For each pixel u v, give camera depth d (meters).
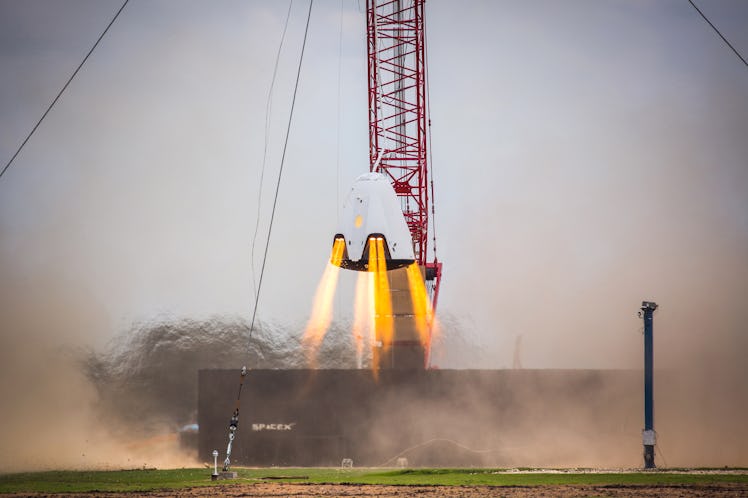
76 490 159.12
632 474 179.75
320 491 150.12
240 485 164.50
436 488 152.38
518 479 168.38
